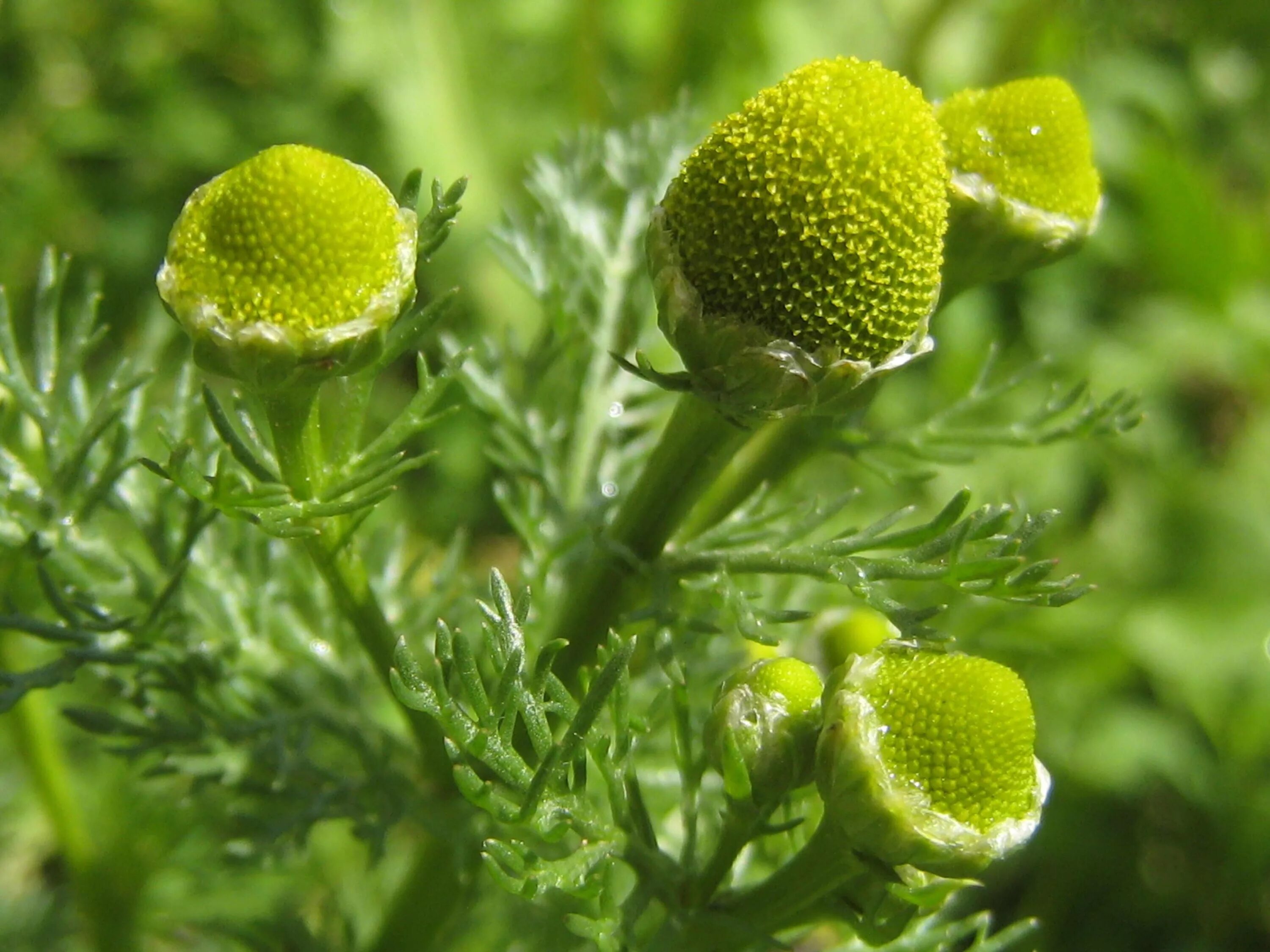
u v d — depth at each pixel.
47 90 0.19
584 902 0.08
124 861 0.12
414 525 0.17
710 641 0.10
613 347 0.11
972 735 0.08
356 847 0.14
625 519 0.09
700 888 0.08
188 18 0.20
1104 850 0.16
